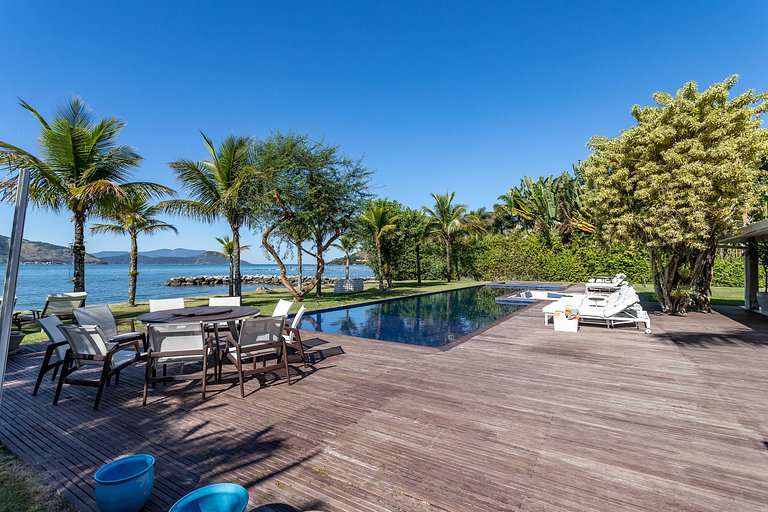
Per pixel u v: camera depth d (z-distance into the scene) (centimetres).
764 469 248
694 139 855
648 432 304
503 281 2473
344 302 1403
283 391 418
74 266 941
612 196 971
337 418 339
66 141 899
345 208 1498
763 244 1045
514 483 234
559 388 417
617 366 506
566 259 2267
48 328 422
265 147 1389
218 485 198
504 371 487
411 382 443
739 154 836
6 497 230
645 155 927
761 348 608
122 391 429
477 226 2639
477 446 283
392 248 2144
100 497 200
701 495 220
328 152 1422
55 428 328
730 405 363
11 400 400
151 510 214
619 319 786
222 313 496
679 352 584
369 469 253
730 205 856
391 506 213
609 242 1103
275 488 232
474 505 212
